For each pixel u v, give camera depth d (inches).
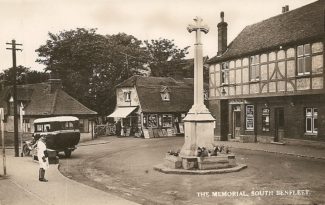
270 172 605.9
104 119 1942.7
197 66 666.8
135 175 611.5
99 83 1939.0
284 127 1003.9
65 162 805.9
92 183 544.7
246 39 1182.3
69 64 1994.3
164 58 2300.7
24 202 386.6
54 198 405.1
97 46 1991.9
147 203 410.6
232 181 534.9
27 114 1395.2
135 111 1667.1
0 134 1429.6
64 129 900.0
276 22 1106.1
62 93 1499.8
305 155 782.5
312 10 987.3
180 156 645.9
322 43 855.7
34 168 664.4
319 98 885.8
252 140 1119.0
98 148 1135.0
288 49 957.2
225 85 1205.7
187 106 1755.7
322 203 397.4
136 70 2143.2
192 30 668.1
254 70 1090.1
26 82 2194.9
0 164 728.3
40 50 2041.1
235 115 1215.6
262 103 1082.7
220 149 659.4
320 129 887.1
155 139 1470.2
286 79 964.0
